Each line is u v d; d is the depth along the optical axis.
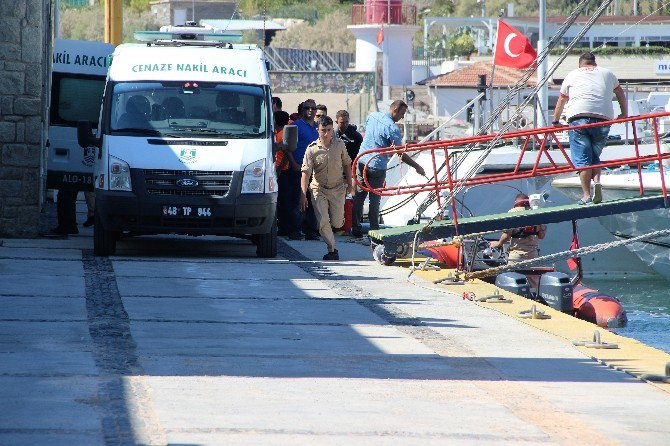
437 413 18.97
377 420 18.31
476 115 64.75
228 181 39.22
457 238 37.56
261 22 176.62
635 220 53.16
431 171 63.34
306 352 23.92
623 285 56.16
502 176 39.69
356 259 42.12
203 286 33.19
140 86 40.84
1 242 42.69
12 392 19.16
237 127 40.56
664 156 39.69
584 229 58.41
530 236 41.84
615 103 78.56
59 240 44.44
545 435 17.77
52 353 22.64
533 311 29.41
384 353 24.06
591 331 27.53
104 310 28.17
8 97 43.91
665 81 126.69
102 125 40.28
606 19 162.38
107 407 18.34
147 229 38.94
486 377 21.97
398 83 165.75
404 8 167.38
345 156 41.44
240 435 17.05
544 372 22.61
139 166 38.84
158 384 20.31
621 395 20.77
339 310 29.75
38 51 44.03
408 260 41.72
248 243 47.31
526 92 113.31
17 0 43.62
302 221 50.22
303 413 18.61
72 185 45.56
